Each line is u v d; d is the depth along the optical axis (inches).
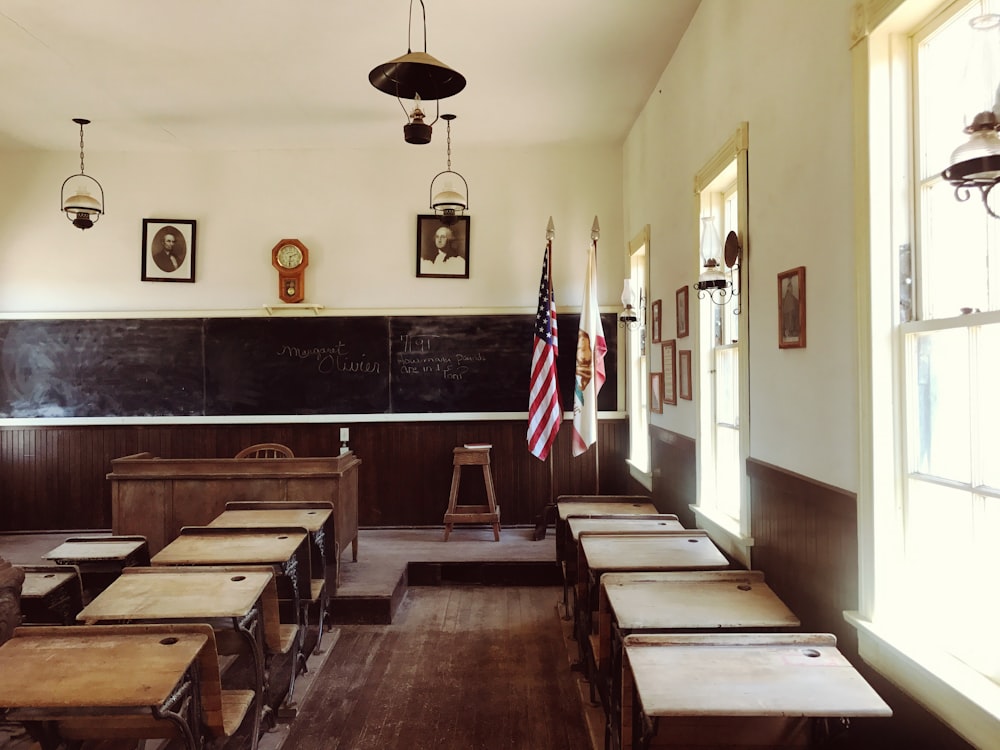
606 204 251.1
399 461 249.4
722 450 144.0
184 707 73.7
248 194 253.6
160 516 182.2
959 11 70.7
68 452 251.4
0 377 252.2
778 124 106.7
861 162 80.2
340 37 168.7
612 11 155.9
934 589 74.1
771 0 109.0
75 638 75.2
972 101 60.4
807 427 97.1
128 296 253.8
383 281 252.4
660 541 123.7
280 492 179.6
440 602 182.5
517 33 166.2
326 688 129.6
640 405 232.7
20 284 253.4
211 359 252.1
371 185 253.3
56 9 155.7
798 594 100.0
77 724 77.3
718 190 147.1
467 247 251.1
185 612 88.0
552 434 203.2
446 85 124.0
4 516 250.4
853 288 83.6
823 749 75.7
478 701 124.2
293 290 249.9
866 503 79.8
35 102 209.9
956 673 66.9
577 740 110.5
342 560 199.8
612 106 214.1
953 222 72.7
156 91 202.1
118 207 253.9
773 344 109.4
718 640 76.9
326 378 251.1
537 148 252.2
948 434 72.4
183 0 151.9
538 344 207.8
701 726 77.5
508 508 247.4
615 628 90.3
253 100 208.5
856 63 81.4
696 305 150.9
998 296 65.5
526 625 164.2
